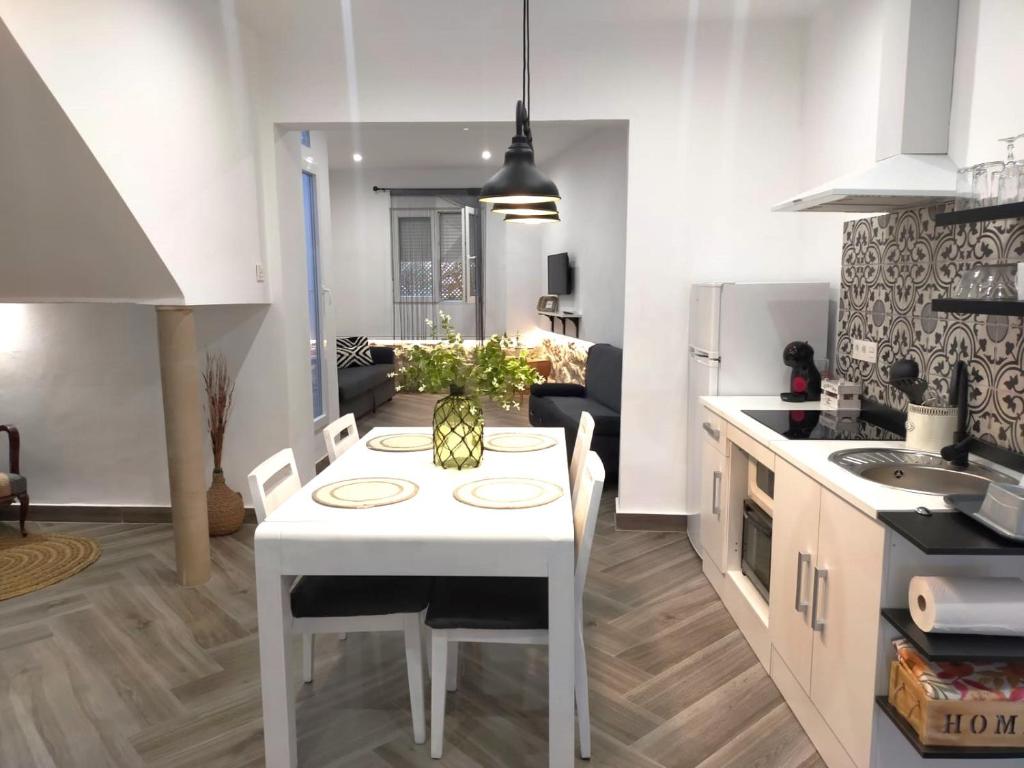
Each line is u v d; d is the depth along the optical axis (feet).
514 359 8.19
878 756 5.75
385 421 23.53
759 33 11.95
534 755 6.93
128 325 13.12
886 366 9.32
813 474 6.88
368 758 6.88
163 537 12.80
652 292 12.59
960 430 7.30
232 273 11.50
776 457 7.91
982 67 7.42
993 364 7.13
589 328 22.76
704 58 12.04
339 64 12.24
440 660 6.72
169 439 10.53
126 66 8.69
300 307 13.94
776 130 12.12
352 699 7.92
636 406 12.87
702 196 12.32
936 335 8.16
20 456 13.60
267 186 12.67
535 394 20.08
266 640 6.35
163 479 13.50
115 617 9.75
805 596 7.09
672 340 12.66
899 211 9.00
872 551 5.72
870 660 5.76
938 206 8.12
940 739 5.13
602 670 8.39
